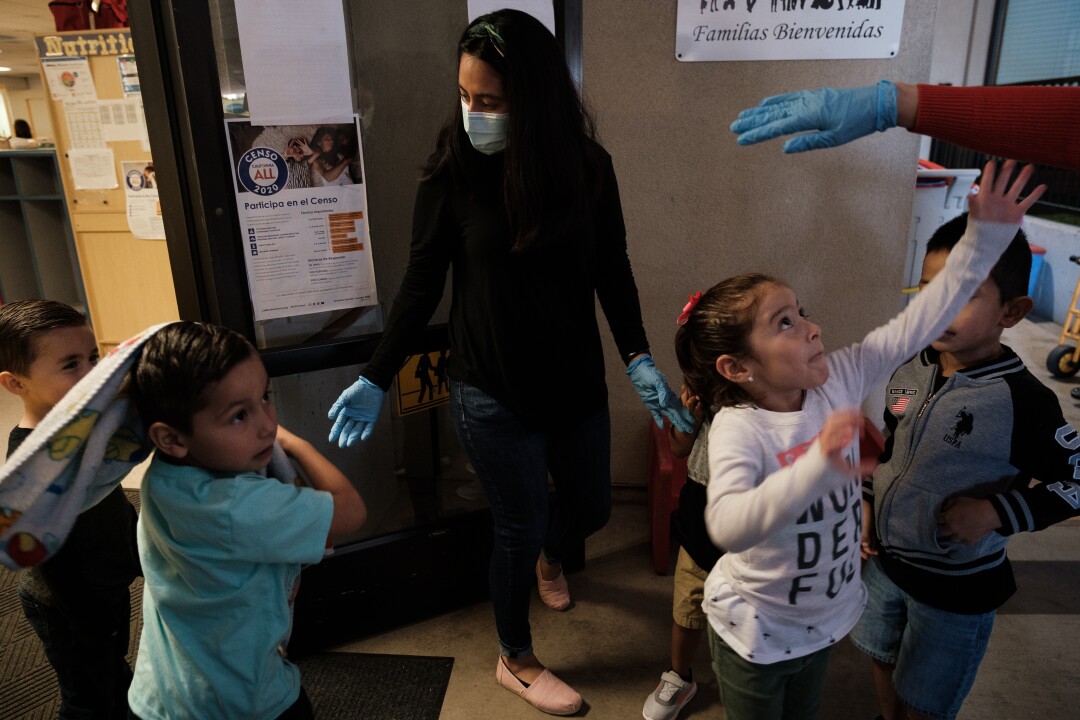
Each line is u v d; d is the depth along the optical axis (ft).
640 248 8.04
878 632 4.56
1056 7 18.78
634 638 6.43
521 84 4.05
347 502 3.52
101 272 11.16
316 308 5.82
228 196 5.16
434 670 6.09
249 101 5.16
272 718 3.41
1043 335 15.07
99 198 10.77
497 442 4.98
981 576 3.94
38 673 6.20
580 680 5.95
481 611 6.86
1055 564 7.36
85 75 10.13
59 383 4.15
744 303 3.38
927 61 7.08
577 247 4.65
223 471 3.14
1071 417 10.88
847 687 5.79
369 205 6.36
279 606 3.34
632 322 5.18
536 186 4.21
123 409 2.95
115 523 4.30
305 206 5.55
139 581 7.50
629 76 7.48
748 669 3.73
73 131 10.44
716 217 7.82
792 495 2.62
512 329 4.70
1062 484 3.62
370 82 6.08
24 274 19.76
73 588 4.17
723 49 7.25
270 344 5.78
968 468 3.84
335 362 5.72
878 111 3.65
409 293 4.89
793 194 7.62
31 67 29.76
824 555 3.51
